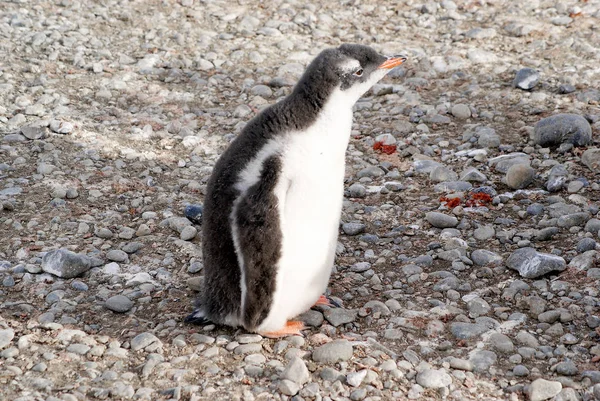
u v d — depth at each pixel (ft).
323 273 26.08
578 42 48.42
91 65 47.06
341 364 24.29
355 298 28.55
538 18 52.21
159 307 27.81
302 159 24.21
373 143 40.11
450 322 26.89
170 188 36.35
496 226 32.60
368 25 52.85
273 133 24.54
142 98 44.42
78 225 33.01
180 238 32.32
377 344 25.41
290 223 24.31
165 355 24.85
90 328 26.53
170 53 49.19
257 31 52.08
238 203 24.06
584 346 25.41
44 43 49.26
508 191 35.19
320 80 24.89
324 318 27.07
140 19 53.21
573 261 29.48
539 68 46.06
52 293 28.35
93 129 40.91
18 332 25.95
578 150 37.47
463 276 29.55
